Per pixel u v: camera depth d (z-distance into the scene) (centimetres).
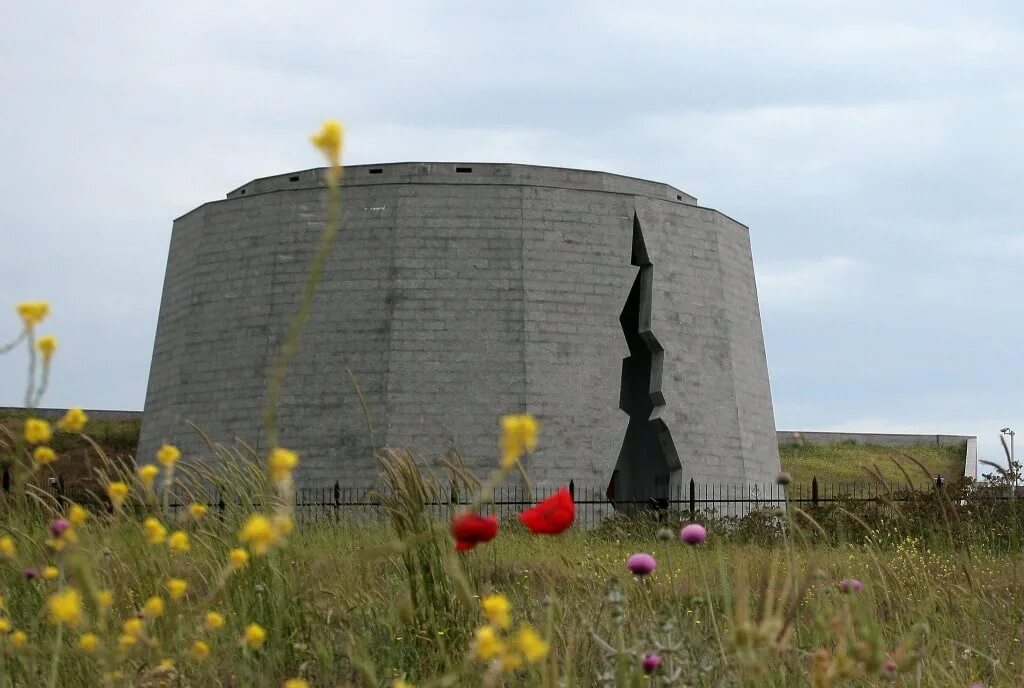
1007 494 1723
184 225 3244
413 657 708
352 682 670
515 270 2909
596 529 2391
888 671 560
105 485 713
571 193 2988
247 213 3039
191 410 3025
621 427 2923
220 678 591
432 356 2844
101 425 4378
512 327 2881
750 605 821
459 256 2898
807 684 571
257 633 450
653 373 3036
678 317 3083
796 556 1171
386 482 800
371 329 2858
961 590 960
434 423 2809
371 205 2922
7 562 627
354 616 757
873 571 989
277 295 2939
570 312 2930
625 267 3008
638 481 3506
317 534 1170
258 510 751
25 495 781
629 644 636
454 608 750
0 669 520
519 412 2836
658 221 3097
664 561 1342
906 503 1639
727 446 3114
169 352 3177
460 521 382
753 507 3095
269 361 2906
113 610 595
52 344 384
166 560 643
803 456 5141
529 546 1512
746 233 3444
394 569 850
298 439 2836
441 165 2970
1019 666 788
